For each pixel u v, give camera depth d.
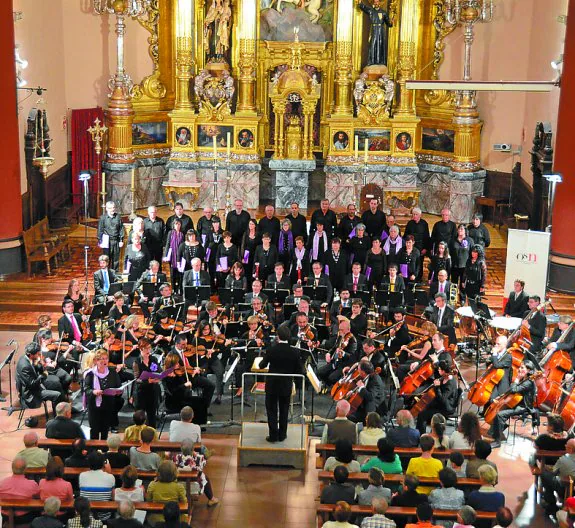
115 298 19.50
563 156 24.14
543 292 21.62
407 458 14.82
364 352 17.61
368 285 22.45
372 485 13.10
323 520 13.21
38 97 27.08
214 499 15.35
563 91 24.02
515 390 16.97
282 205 30.86
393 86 30.64
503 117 30.03
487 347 21.30
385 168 30.88
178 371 17.45
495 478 13.16
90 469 13.59
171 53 31.03
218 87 30.72
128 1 29.19
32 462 14.15
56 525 12.20
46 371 17.97
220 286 23.16
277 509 15.24
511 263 21.86
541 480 15.02
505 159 30.23
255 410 18.47
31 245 25.11
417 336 19.44
